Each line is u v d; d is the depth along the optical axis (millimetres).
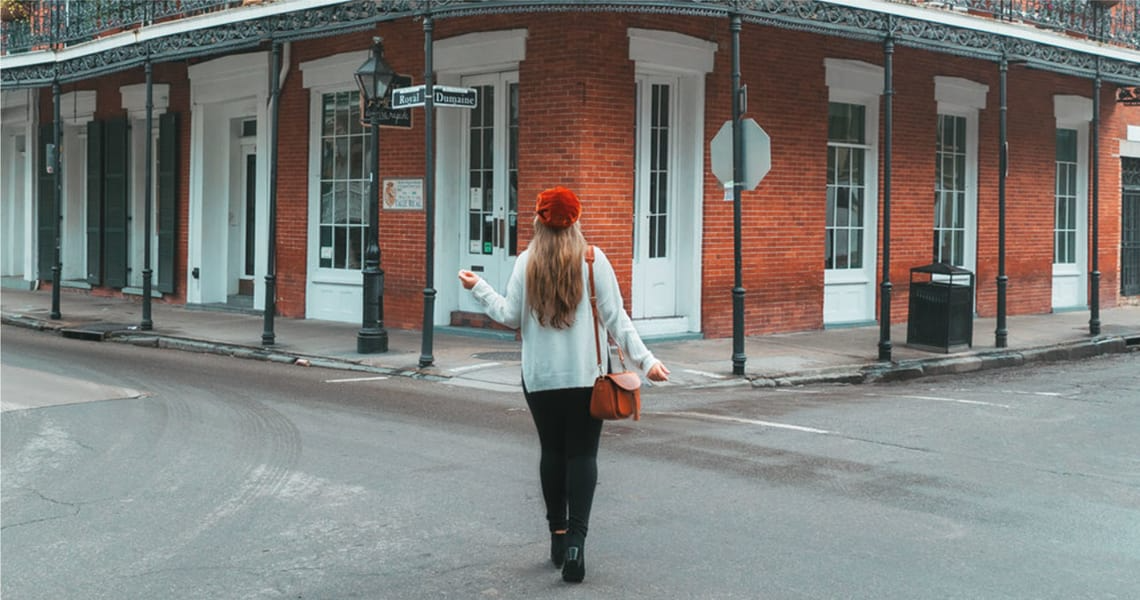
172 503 6426
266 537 5766
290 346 13359
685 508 6309
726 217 14281
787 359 12781
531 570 5234
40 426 8656
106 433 8398
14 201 23141
